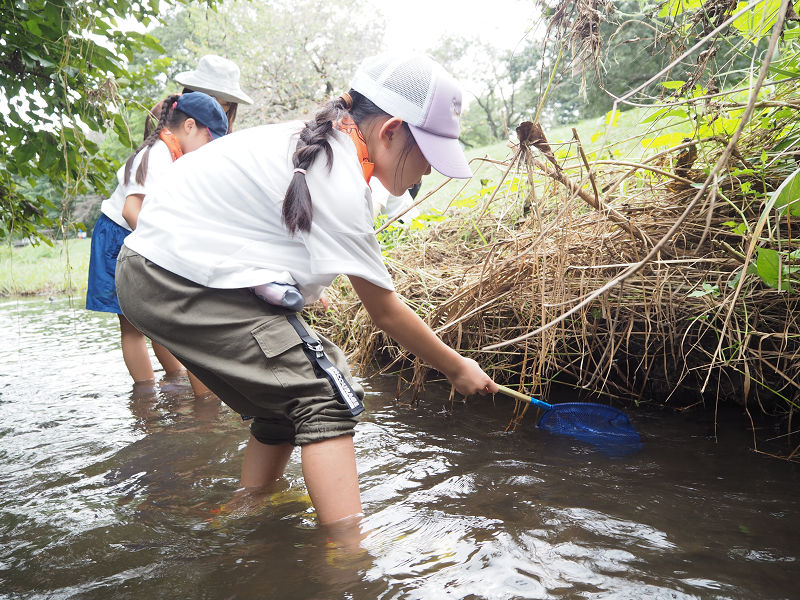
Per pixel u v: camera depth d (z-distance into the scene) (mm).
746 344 1903
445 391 2803
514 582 1185
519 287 2377
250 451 1829
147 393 3154
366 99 1572
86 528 1563
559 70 1977
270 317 1506
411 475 1828
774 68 1808
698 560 1246
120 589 1248
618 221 2105
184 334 1528
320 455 1458
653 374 2408
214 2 4887
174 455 2137
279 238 1540
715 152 2164
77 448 2275
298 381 1477
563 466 1832
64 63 3846
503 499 1607
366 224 1502
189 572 1303
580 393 2568
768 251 1585
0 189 4785
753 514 1455
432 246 3293
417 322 1629
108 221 3174
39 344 5141
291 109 19141
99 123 4301
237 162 1562
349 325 3205
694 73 2041
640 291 2236
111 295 3217
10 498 1801
